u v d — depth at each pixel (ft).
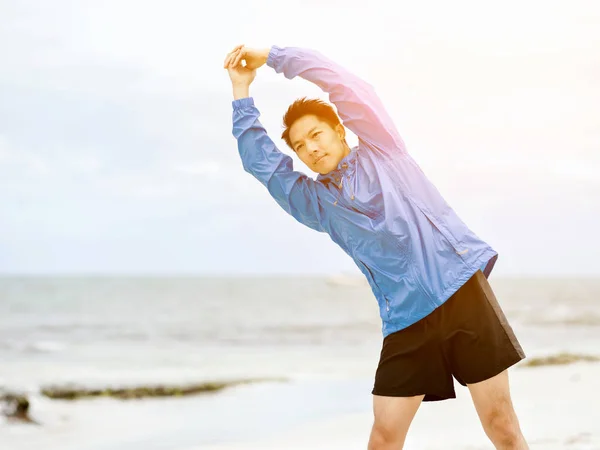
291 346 69.46
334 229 9.39
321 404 29.94
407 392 8.62
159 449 20.90
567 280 333.42
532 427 18.01
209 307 139.33
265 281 296.92
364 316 115.14
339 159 9.23
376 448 8.87
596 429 17.38
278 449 17.43
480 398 8.54
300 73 9.45
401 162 8.98
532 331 76.33
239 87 9.79
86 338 82.89
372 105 9.00
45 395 32.78
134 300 162.91
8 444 24.62
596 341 62.23
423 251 8.69
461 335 8.49
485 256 8.71
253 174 9.73
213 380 37.65
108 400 32.81
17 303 150.92
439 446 16.43
